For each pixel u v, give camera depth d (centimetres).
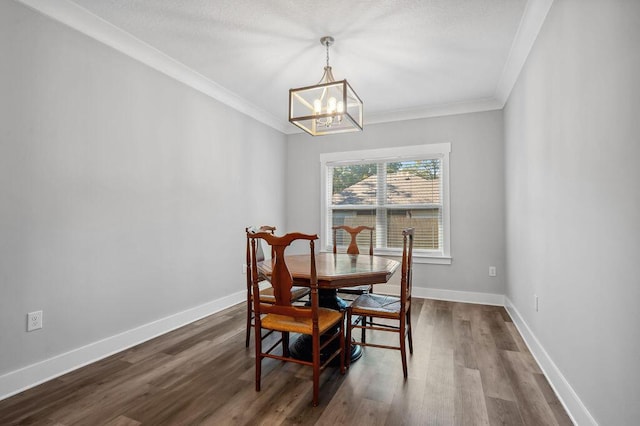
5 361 192
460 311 361
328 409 178
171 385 203
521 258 295
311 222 493
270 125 468
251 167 426
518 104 304
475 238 400
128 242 266
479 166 399
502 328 306
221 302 369
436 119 420
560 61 192
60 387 201
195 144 335
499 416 172
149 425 165
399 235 443
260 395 192
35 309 206
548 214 216
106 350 246
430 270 419
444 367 227
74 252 228
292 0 213
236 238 396
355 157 463
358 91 366
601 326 144
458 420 169
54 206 216
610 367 136
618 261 130
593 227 152
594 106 150
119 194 259
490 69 312
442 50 277
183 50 279
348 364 225
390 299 247
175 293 310
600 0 143
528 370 223
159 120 295
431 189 428
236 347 263
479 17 230
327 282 210
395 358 242
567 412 176
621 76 126
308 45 271
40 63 209
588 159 157
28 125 203
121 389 199
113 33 248
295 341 272
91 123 239
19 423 166
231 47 274
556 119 199
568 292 181
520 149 297
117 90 258
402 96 382
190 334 292
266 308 198
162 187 297
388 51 279
